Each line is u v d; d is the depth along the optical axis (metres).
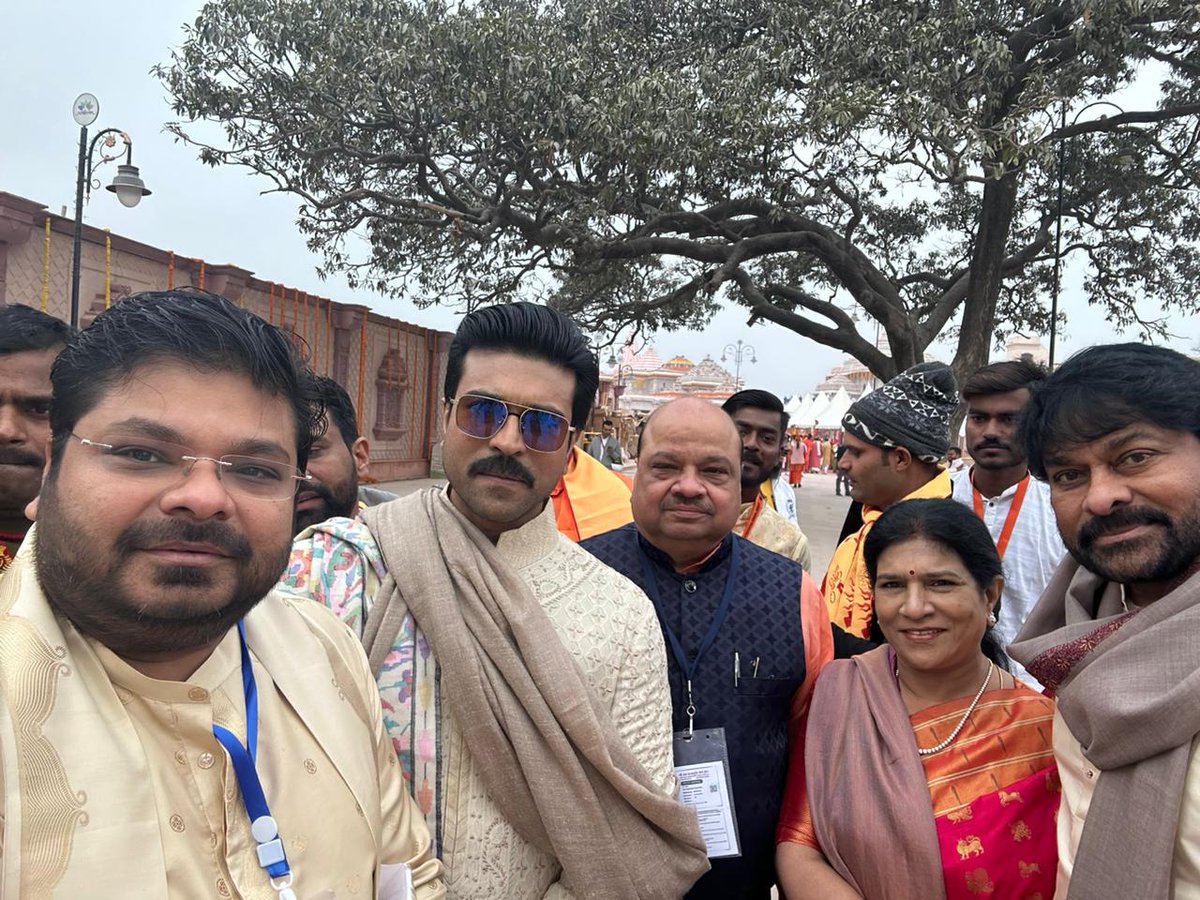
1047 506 3.10
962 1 10.48
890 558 1.87
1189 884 1.29
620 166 11.63
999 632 2.30
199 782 1.04
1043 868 1.65
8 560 1.82
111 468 0.98
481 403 1.59
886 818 1.72
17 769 0.88
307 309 12.05
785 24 10.98
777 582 2.22
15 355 1.81
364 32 11.37
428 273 15.23
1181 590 1.44
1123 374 1.48
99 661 1.01
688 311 17.22
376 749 1.34
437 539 1.61
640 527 2.21
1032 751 1.77
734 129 10.12
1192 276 16.19
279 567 1.10
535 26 11.43
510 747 1.47
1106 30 10.12
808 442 30.83
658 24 13.92
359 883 1.14
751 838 1.98
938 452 3.14
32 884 0.87
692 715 2.03
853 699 1.94
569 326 1.71
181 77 12.22
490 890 1.47
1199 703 1.30
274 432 1.08
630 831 1.53
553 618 1.65
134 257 9.37
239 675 1.15
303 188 13.06
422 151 12.53
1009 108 11.13
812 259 17.17
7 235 7.99
